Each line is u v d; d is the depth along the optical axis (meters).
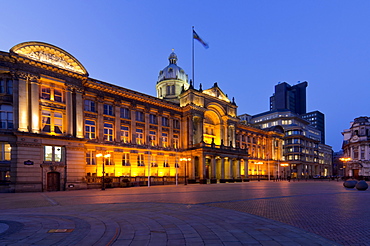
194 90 61.03
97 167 43.12
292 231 9.57
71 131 38.78
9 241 8.12
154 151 53.41
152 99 54.50
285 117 113.06
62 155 37.28
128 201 19.83
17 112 34.03
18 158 32.84
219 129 67.31
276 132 90.00
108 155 38.00
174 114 59.22
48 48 37.78
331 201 19.52
